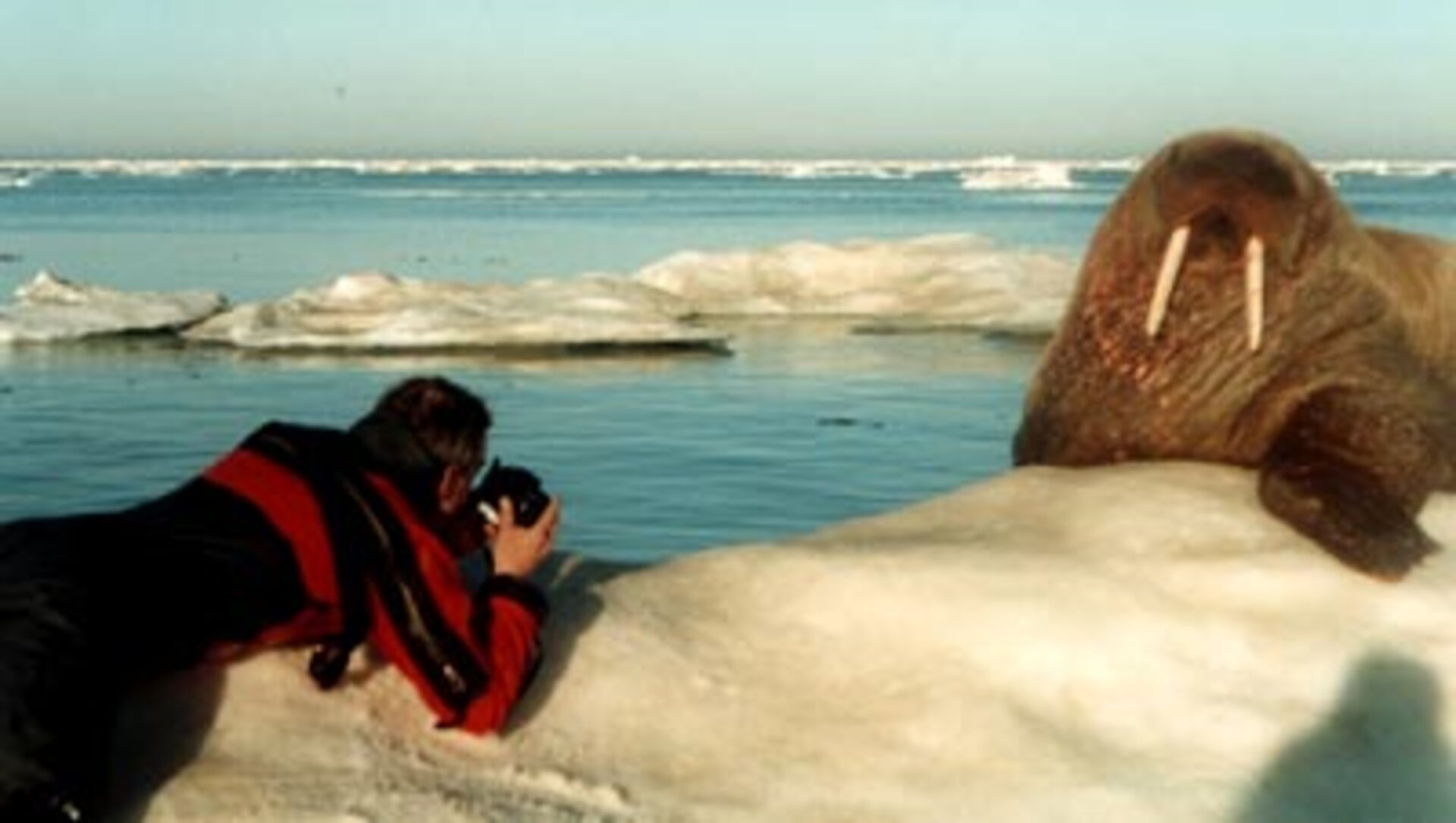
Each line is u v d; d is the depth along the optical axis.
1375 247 6.32
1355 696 3.96
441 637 3.51
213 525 3.41
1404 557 4.63
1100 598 4.20
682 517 12.29
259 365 22.30
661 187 186.25
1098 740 3.80
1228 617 4.20
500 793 3.46
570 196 138.62
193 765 3.38
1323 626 4.19
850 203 117.81
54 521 3.31
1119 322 6.00
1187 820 3.56
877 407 18.28
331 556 3.47
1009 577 4.28
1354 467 5.19
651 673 3.91
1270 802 3.64
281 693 3.60
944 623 4.12
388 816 3.31
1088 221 78.75
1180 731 3.84
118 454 15.09
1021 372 21.45
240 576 3.39
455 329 23.92
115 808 3.25
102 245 54.84
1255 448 5.80
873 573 4.30
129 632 3.25
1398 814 3.69
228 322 25.77
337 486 3.51
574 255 50.38
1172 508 4.78
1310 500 4.87
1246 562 4.41
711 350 24.27
